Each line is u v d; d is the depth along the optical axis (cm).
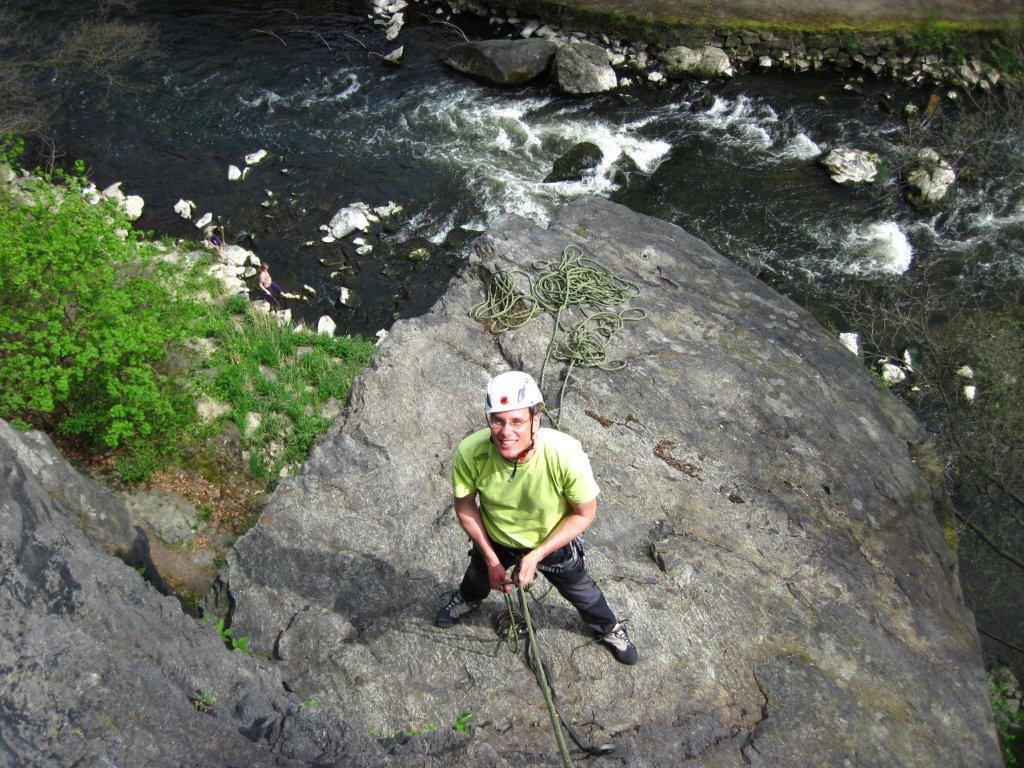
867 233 1459
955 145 1534
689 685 493
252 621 506
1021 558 1010
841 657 524
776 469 640
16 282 820
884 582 595
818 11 1808
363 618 507
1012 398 1035
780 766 461
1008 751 752
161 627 418
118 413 875
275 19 1914
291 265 1381
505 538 421
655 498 593
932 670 544
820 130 1666
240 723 387
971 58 1764
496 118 1678
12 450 453
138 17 1886
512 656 489
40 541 395
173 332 925
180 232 1426
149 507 927
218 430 1002
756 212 1503
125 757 307
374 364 643
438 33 1902
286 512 551
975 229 1454
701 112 1714
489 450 392
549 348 685
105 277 874
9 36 1780
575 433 625
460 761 412
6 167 1034
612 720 471
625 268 803
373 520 554
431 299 1343
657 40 1798
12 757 288
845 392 746
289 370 1095
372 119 1667
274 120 1656
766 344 758
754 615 534
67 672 329
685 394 675
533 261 763
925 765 485
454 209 1492
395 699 472
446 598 514
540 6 1859
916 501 681
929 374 1209
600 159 1595
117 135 1606
